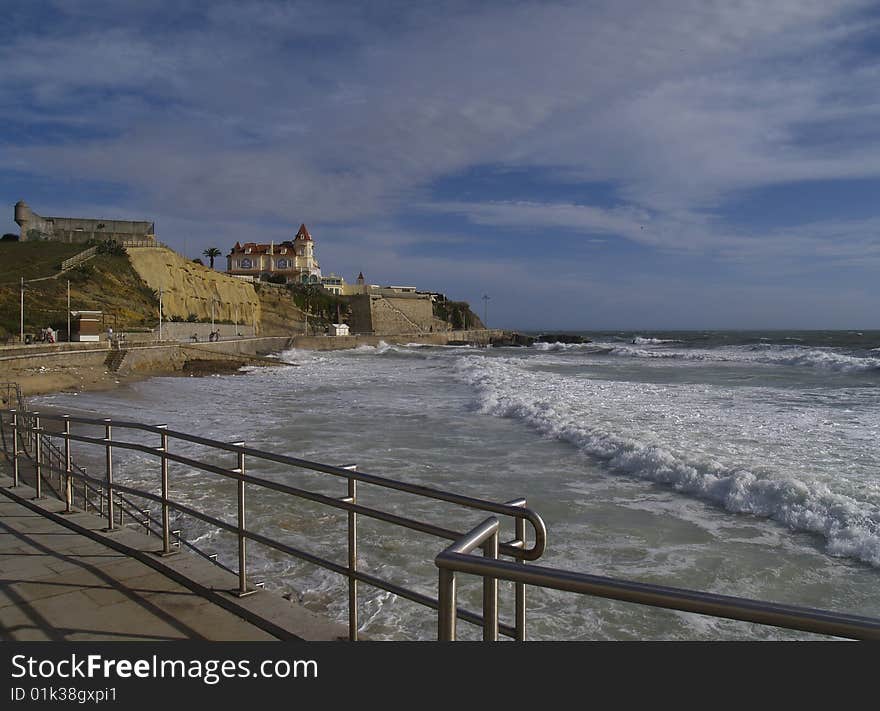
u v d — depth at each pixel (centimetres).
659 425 1575
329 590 627
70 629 377
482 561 187
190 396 2745
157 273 6906
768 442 1334
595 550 752
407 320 10788
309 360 5959
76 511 642
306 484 1060
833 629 132
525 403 1972
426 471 1159
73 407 2325
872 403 2083
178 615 397
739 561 713
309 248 11412
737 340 9612
